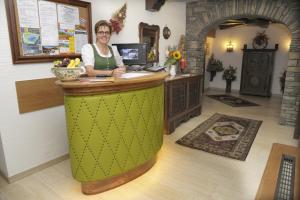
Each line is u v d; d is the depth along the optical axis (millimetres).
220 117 4184
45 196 1924
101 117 1719
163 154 2672
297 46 3477
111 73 2002
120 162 1932
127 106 1858
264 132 3408
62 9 2299
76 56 2506
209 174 2244
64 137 2547
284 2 3574
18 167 2178
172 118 3350
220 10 4242
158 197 1896
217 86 7531
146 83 1974
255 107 5047
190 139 3107
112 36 3008
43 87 2264
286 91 3641
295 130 3123
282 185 1849
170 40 4281
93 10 2658
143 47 2844
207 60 7188
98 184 1929
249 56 6492
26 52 2076
